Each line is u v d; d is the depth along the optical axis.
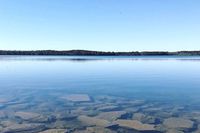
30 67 39.31
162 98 11.52
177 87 15.52
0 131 6.69
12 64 47.72
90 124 7.36
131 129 6.96
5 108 9.23
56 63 52.22
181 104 10.14
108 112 8.77
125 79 21.12
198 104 10.12
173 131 6.78
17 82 18.56
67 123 7.43
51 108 9.32
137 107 9.59
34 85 16.59
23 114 8.34
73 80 20.23
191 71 31.45
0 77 22.86
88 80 20.25
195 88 15.04
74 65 45.12
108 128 7.02
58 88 15.09
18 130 6.78
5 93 12.91
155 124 7.38
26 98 11.40
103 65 45.72
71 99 11.21
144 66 43.25
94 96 12.09
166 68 37.91
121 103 10.35
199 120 7.76
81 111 8.88
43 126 7.12
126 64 49.97
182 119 7.87
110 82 18.73
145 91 13.83
